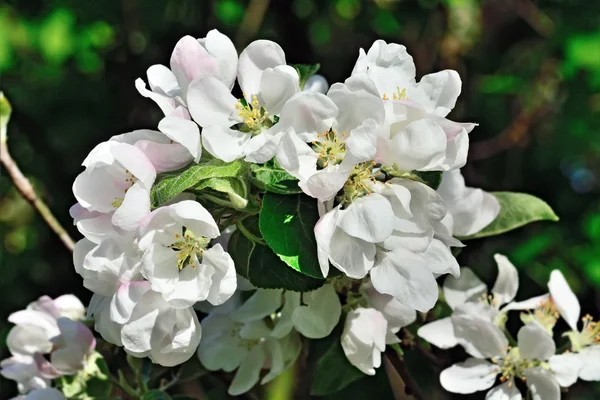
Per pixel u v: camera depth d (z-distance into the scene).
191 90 0.51
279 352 0.58
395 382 0.70
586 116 1.16
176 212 0.48
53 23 1.10
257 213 0.51
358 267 0.49
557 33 1.15
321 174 0.48
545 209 0.60
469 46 1.19
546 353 0.58
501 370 0.59
